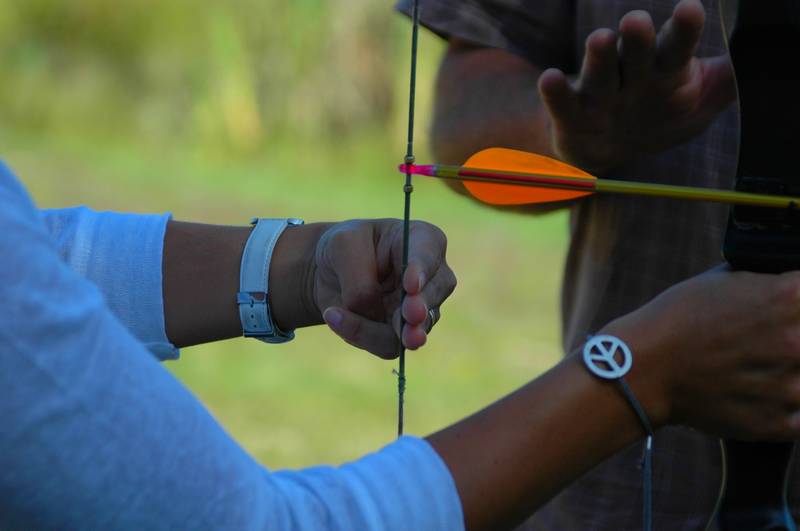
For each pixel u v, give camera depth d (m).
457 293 9.58
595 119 2.56
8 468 1.35
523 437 1.70
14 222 1.37
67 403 1.37
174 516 1.43
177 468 1.44
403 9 3.20
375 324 2.26
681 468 2.78
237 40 14.91
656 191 1.87
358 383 7.84
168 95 15.31
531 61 3.14
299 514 1.56
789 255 1.78
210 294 2.41
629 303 2.86
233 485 1.48
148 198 12.24
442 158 3.18
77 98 15.57
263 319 2.40
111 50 15.73
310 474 1.65
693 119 2.61
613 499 2.85
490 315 9.09
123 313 2.40
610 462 2.85
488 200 2.00
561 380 1.74
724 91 2.57
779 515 2.02
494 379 7.84
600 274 2.90
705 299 1.74
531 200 1.99
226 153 14.69
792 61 1.87
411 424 7.07
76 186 12.61
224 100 14.86
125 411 1.41
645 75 2.44
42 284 1.38
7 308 1.34
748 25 1.87
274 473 1.67
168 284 2.41
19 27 16.36
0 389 1.33
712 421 1.77
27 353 1.35
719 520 2.05
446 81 3.21
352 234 2.29
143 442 1.42
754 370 1.71
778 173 1.86
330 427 7.04
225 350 8.55
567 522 2.92
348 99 14.73
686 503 2.79
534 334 8.70
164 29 15.33
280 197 12.63
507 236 11.21
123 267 2.40
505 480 1.67
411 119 2.00
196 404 1.51
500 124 3.04
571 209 3.08
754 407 1.73
